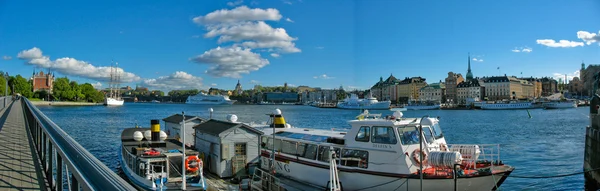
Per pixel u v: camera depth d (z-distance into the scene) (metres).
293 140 23.73
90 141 54.44
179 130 31.80
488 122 105.12
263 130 26.84
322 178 21.73
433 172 19.69
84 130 71.44
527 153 46.28
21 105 53.78
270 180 21.48
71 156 7.93
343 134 23.81
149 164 19.77
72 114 132.62
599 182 25.33
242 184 21.66
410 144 19.80
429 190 19.16
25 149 15.47
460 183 19.23
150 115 135.00
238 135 23.98
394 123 19.77
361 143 20.88
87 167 6.55
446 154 18.72
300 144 23.34
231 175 23.73
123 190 4.87
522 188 29.06
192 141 30.94
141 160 19.75
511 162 40.41
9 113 36.19
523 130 77.75
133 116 126.31
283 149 24.45
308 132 24.69
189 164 20.36
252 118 125.75
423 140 20.33
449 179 18.97
